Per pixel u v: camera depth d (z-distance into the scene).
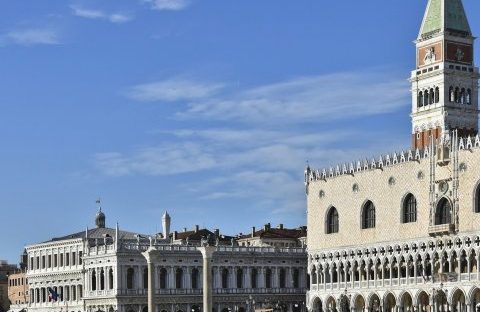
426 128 194.38
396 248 182.38
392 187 184.50
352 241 193.88
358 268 192.00
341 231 197.38
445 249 171.50
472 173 166.88
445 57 191.75
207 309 165.25
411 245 178.88
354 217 194.00
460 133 191.75
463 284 166.62
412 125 198.12
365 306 189.12
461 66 193.12
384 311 184.50
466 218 167.38
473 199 166.50
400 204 182.12
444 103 190.50
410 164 180.50
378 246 187.00
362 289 190.25
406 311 181.12
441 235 172.00
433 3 196.88
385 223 185.62
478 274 164.00
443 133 177.75
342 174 198.50
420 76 196.12
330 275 199.88
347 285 194.62
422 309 177.12
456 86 192.38
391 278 183.12
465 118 192.88
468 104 193.75
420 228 176.75
